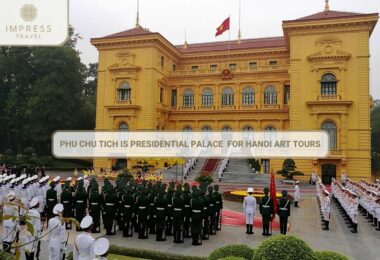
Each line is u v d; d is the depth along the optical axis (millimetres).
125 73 62688
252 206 20531
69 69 69312
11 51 71562
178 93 67688
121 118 62188
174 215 17875
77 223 6543
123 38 62625
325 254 8430
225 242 18250
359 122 50562
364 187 30969
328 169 51250
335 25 52031
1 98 72375
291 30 54156
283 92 61688
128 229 19062
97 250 8523
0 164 53062
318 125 51781
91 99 85812
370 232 21703
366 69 50812
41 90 65938
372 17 50188
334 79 52031
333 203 34094
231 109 63688
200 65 72125
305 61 53438
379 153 90125
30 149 57188
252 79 63562
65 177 51719
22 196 21609
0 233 18188
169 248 16734
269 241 8141
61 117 66625
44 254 15164
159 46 63562
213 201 19969
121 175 45281
